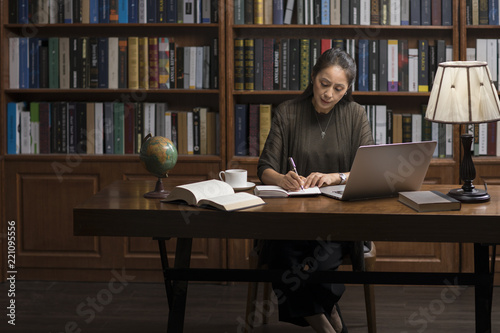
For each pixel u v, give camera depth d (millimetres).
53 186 4031
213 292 3893
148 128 4055
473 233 2301
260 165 2992
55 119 4059
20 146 4078
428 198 2404
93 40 4004
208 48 3971
